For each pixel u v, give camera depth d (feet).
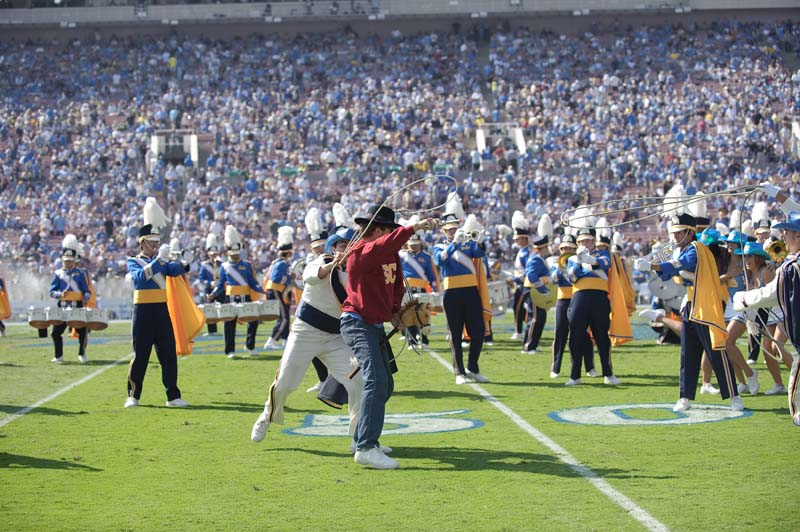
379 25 179.11
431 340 68.03
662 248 35.24
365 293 25.13
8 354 64.08
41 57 167.63
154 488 23.20
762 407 33.71
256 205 130.72
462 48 170.50
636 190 133.90
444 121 151.74
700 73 161.68
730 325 37.04
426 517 19.89
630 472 23.67
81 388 44.27
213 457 26.89
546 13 175.11
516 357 54.44
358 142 145.69
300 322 27.45
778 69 161.79
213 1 175.63
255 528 19.39
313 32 177.27
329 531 19.03
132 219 127.54
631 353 55.62
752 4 173.37
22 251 123.85
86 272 58.80
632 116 148.77
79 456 27.37
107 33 175.73
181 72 164.76
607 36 172.65
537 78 162.30
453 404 36.35
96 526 19.85
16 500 22.20
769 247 26.86
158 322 37.24
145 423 33.24
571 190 132.57
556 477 23.29
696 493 21.39
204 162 144.46
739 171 137.59
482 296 44.73
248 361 56.08
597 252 41.57
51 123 151.33
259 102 156.76
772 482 22.29
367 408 24.95
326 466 25.35
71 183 137.80
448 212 45.98
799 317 23.61
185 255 37.45
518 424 31.27
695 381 33.14
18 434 31.30
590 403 35.81
